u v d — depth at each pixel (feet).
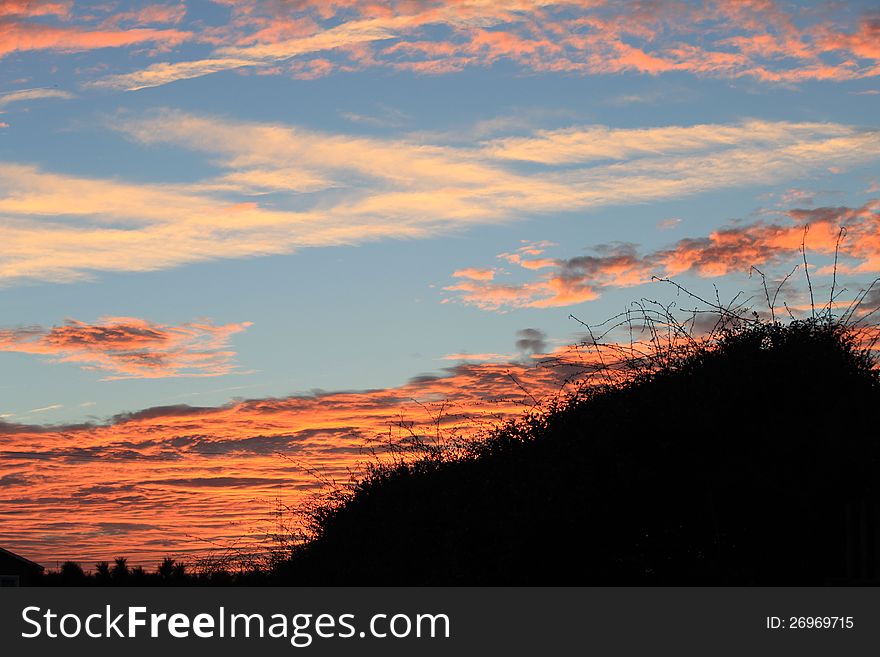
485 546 34.42
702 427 29.22
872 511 25.80
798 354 30.07
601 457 31.01
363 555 44.11
